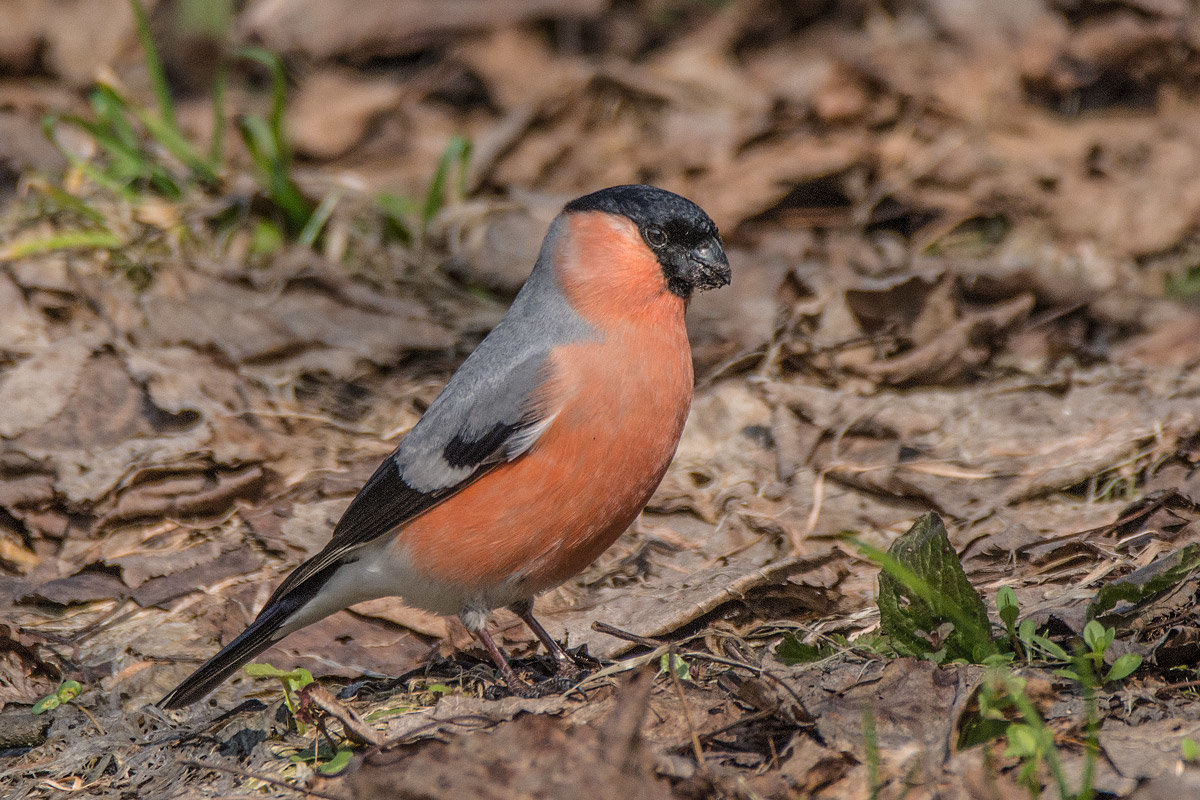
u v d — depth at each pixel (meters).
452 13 17.81
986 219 13.25
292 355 11.65
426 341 12.06
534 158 15.12
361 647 8.39
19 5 17.30
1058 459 9.53
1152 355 11.03
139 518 9.79
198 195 13.66
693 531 9.43
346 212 13.82
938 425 10.38
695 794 5.79
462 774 5.71
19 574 9.34
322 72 17.31
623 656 8.00
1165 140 13.61
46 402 10.48
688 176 14.50
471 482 7.60
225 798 6.57
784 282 12.10
